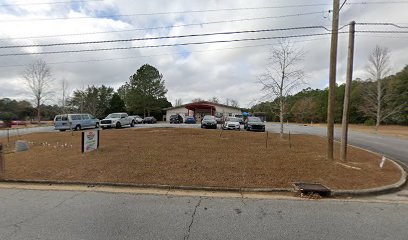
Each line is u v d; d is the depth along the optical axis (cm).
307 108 3834
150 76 5103
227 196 546
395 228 393
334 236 363
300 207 483
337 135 2156
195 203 499
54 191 573
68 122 2183
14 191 573
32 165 781
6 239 346
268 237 358
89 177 659
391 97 3372
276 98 1563
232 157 884
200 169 727
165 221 411
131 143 1199
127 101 5262
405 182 656
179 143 1203
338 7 852
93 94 5312
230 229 383
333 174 689
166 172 698
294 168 743
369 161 895
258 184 609
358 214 450
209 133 1691
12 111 5575
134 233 367
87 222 405
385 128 3409
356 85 4784
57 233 365
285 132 2206
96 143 1019
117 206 479
